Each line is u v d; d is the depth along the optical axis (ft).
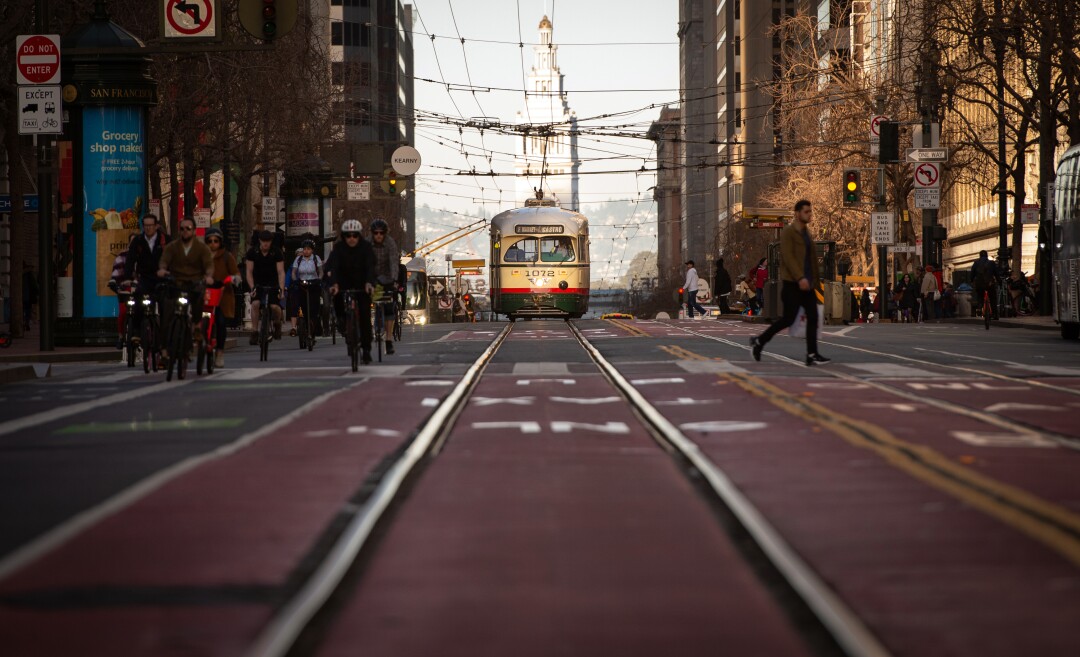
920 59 256.32
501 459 51.98
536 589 30.22
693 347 136.77
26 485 46.55
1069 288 162.91
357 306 111.24
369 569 32.30
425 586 30.53
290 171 271.90
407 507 41.06
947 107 257.55
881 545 34.71
